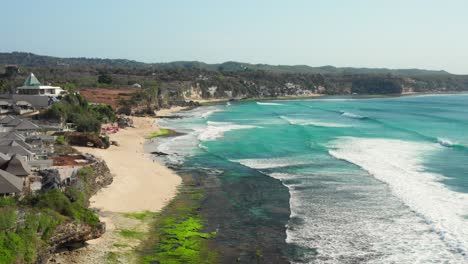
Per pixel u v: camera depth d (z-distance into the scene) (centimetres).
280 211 4434
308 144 8062
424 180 5341
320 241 3697
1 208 3212
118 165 6209
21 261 2978
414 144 7900
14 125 7388
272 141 8488
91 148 7300
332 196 4853
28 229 3178
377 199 4697
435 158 6600
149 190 5119
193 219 4228
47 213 3422
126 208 4456
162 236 3800
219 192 5119
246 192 5103
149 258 3372
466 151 7144
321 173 5847
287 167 6247
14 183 3856
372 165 6188
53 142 6594
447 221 3988
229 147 7894
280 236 3819
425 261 3284
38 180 4353
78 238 3541
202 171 6106
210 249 3572
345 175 5706
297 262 3334
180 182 5541
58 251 3409
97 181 5025
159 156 7144
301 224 4072
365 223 4044
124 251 3472
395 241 3644
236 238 3794
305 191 5072
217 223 4141
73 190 4222
